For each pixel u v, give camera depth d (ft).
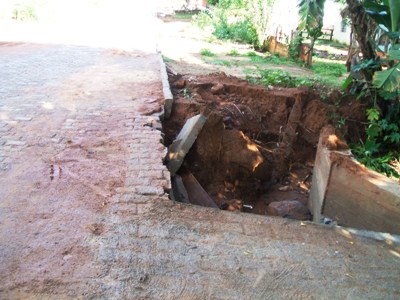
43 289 9.23
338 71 44.65
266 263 10.94
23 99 23.73
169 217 12.53
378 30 28.37
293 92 30.01
